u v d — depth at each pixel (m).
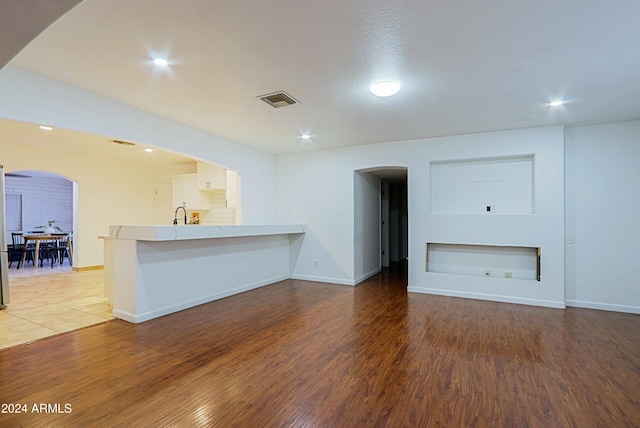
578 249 4.13
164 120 3.88
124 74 2.72
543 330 3.23
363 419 1.81
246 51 2.34
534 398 2.01
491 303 4.26
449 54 2.37
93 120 3.14
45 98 2.81
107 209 7.05
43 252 8.14
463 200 4.73
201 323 3.41
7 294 3.94
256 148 5.49
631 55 2.36
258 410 1.89
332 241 5.53
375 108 3.51
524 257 4.37
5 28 1.32
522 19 1.94
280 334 3.10
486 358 2.58
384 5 1.82
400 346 2.82
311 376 2.29
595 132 4.05
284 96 3.18
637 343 2.90
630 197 3.91
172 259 3.80
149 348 2.75
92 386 2.13
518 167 4.43
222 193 6.76
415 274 4.86
